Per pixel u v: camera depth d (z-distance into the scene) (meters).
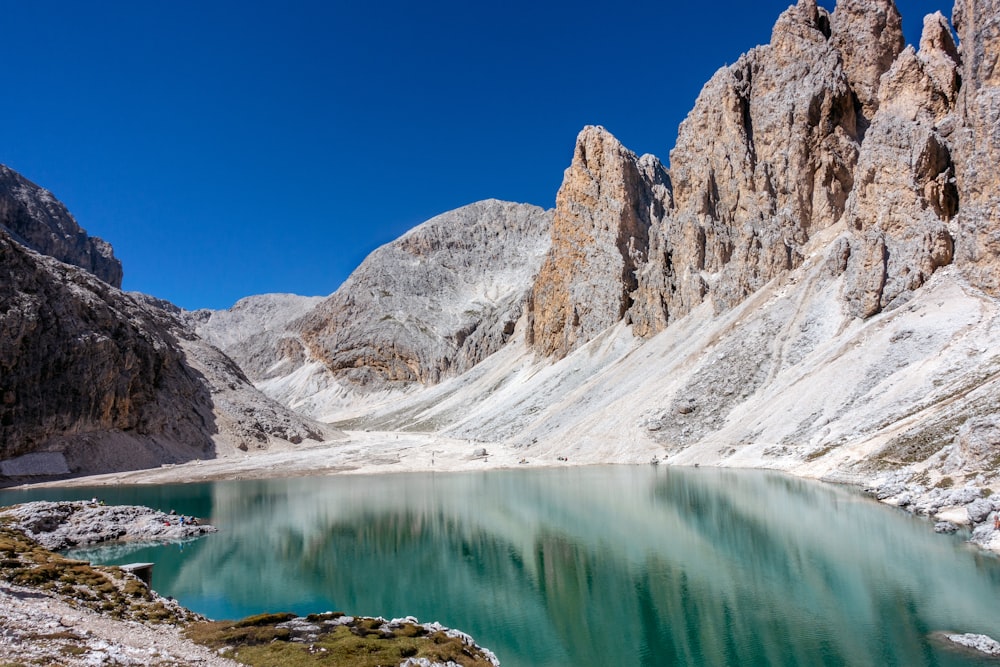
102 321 120.69
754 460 81.88
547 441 122.75
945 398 63.09
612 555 43.59
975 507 40.66
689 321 135.75
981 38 87.19
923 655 24.83
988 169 83.56
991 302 78.94
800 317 105.06
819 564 37.00
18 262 112.56
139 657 18.56
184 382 138.00
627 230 184.88
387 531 56.53
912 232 94.50
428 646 24.12
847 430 72.38
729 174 145.00
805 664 24.95
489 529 55.25
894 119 103.94
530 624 31.98
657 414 108.06
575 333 180.00
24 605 21.91
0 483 95.56
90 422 110.12
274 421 150.75
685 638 28.70
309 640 24.08
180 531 55.88
